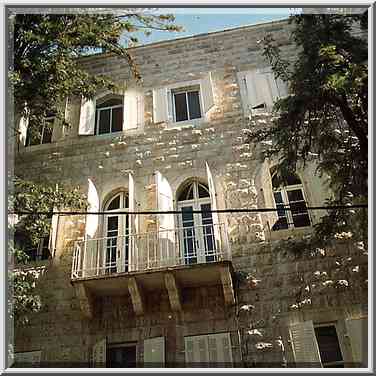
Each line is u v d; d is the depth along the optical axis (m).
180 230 14.41
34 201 12.63
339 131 13.93
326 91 10.54
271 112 16.34
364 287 12.48
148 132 16.80
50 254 14.37
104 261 14.08
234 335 12.36
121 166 16.11
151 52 18.95
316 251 13.14
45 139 17.61
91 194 15.07
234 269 13.30
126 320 12.98
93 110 17.77
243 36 18.69
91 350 12.65
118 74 18.64
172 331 12.63
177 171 15.59
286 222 14.15
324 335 12.21
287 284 12.86
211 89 17.39
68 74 15.17
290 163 11.70
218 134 16.19
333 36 11.04
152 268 12.61
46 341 12.93
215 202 14.20
